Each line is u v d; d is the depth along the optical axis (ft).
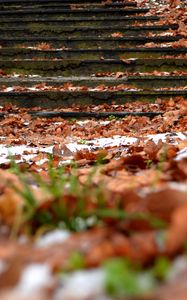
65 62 42.45
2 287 5.60
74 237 6.66
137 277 5.60
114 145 26.37
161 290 4.99
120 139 27.99
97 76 41.78
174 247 6.04
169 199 7.28
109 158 20.26
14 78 40.70
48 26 48.96
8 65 42.86
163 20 48.93
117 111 34.99
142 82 39.09
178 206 7.20
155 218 7.23
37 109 36.91
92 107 36.73
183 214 6.05
